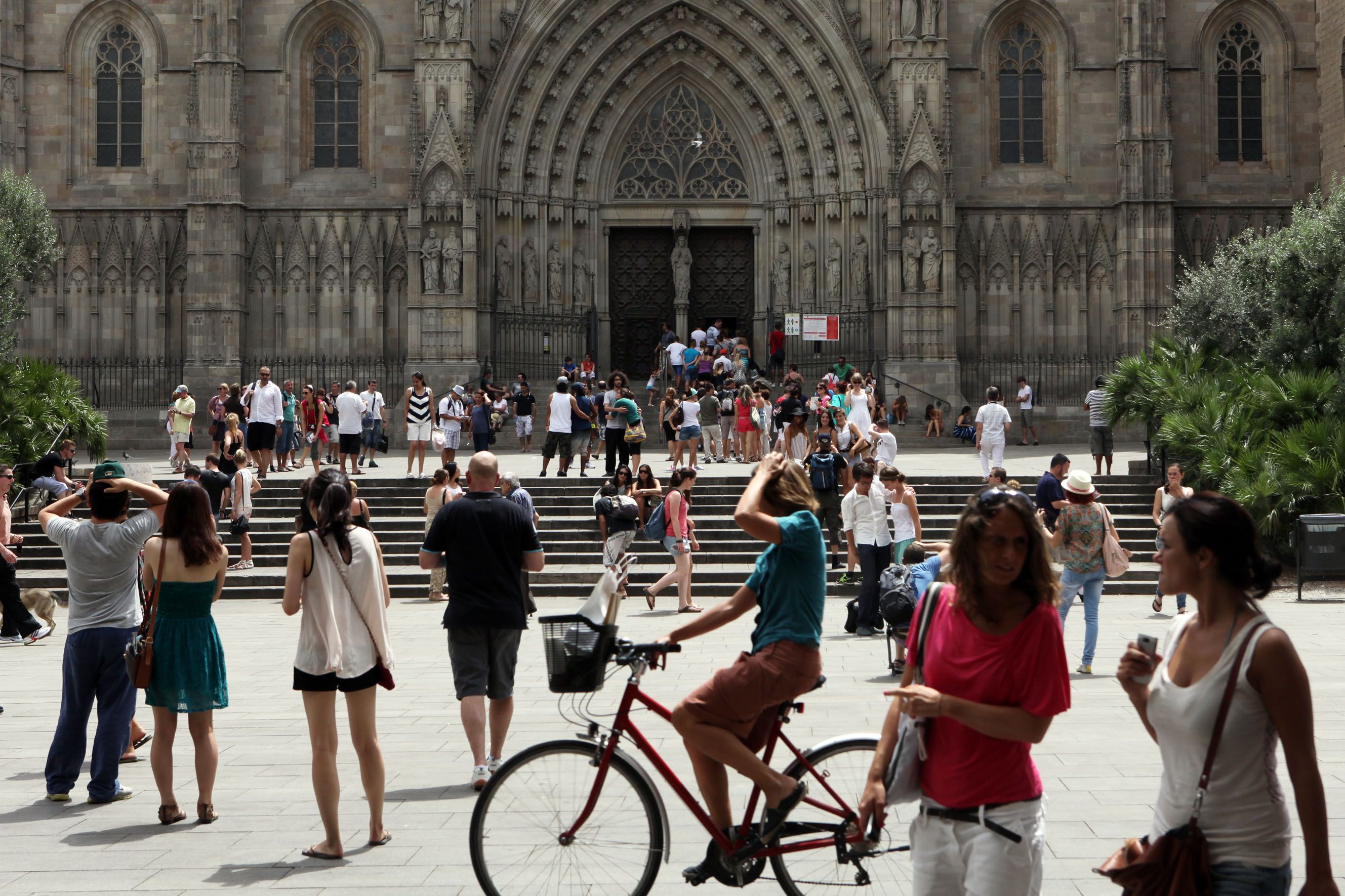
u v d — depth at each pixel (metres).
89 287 47.22
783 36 46.91
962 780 5.87
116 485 10.52
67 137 47.31
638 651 7.47
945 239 45.38
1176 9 47.41
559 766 7.43
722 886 8.14
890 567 16.03
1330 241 31.41
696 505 28.92
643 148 49.03
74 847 9.12
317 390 36.47
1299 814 4.97
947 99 45.50
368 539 9.27
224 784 10.94
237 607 23.83
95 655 10.40
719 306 49.72
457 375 44.97
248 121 47.09
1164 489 21.44
